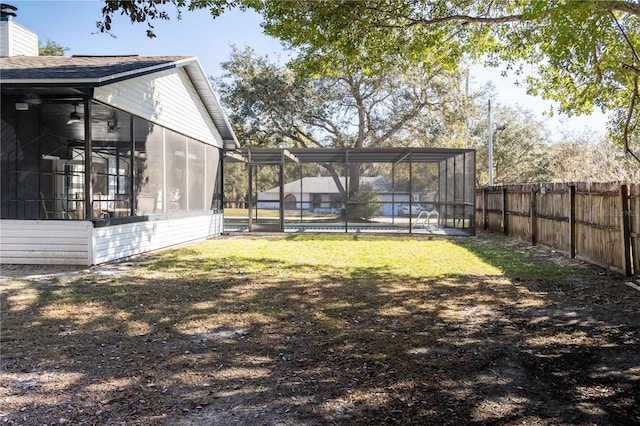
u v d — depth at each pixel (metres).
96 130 9.82
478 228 17.77
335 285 6.64
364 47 9.09
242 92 23.91
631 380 3.31
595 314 5.06
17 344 4.02
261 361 3.66
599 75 6.91
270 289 6.36
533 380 3.30
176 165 11.52
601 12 4.73
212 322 4.75
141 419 2.70
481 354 3.84
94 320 4.78
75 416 2.73
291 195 16.72
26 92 7.77
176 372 3.43
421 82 23.08
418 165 16.34
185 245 11.70
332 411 2.81
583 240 8.69
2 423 2.63
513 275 7.35
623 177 15.34
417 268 8.09
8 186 8.34
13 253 7.93
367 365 3.58
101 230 8.20
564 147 28.52
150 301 5.61
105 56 10.96
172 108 11.12
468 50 9.57
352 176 16.20
